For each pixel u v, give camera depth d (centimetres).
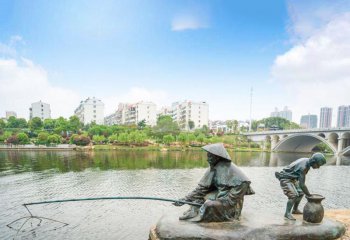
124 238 1256
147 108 12588
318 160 804
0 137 7200
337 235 809
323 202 2095
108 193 2142
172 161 4453
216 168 878
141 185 2469
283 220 836
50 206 1727
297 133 6819
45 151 6019
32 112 14138
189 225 792
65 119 9412
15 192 2108
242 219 841
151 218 1527
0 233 1295
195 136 8288
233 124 12362
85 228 1370
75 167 3500
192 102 12425
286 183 869
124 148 6850
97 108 13650
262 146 8719
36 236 1264
